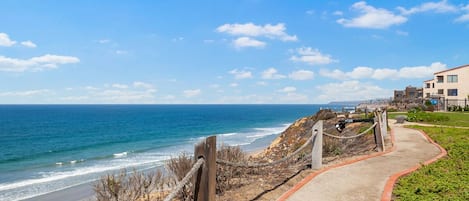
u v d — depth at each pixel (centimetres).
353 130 2111
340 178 768
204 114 15038
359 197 627
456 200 583
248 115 14038
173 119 10600
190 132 5859
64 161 2767
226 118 11450
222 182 694
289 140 2533
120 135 5359
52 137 5091
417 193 645
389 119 3156
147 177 838
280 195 653
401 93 8006
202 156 469
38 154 3309
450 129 1919
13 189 1752
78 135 5397
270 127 7138
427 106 4872
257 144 3831
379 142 1223
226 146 829
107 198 651
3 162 2817
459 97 5822
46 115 13275
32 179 2012
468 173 792
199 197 467
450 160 970
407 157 1065
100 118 11062
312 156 877
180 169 664
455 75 5888
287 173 832
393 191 664
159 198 721
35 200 1539
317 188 687
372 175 800
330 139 1311
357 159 1016
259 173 843
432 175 788
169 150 3391
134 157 2903
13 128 6919
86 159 2855
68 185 1800
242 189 691
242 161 780
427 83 6681
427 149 1244
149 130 6356
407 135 1736
